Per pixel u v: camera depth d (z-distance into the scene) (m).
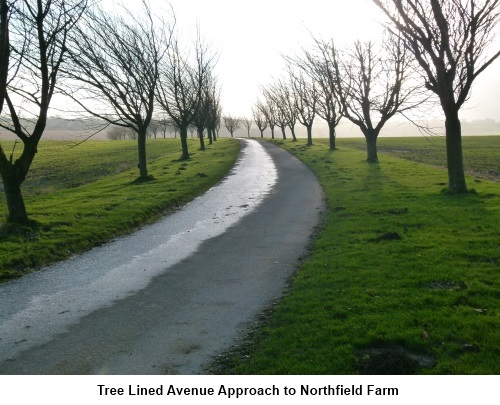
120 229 16.19
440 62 17.22
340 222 14.98
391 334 6.60
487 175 28.55
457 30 16.84
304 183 26.31
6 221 15.44
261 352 6.55
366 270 9.73
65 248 13.42
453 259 10.07
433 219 14.28
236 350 6.76
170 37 32.41
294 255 11.91
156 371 6.23
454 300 7.75
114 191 25.39
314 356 6.24
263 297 9.00
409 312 7.36
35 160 55.78
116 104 28.27
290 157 45.62
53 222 16.08
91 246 14.17
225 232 15.35
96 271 11.45
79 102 25.84
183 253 12.91
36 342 7.39
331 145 51.91
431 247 11.18
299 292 8.89
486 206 15.60
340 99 34.50
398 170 29.05
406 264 9.91
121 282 10.48
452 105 17.95
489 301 7.64
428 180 23.77
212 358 6.54
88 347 7.11
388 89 33.78
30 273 11.38
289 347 6.61
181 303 8.93
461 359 5.83
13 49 15.51
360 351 6.35
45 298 9.52
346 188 22.58
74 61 25.95
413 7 16.36
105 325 7.98
